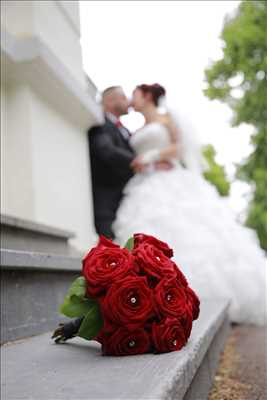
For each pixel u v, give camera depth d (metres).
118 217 5.37
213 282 4.68
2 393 1.27
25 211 3.80
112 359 1.55
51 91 4.14
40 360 1.73
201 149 5.73
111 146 5.46
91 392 1.14
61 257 2.89
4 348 2.12
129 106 5.98
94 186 5.60
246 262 4.76
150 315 1.56
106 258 1.61
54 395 1.17
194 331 1.90
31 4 4.02
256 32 8.84
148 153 5.53
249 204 10.48
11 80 3.86
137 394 1.04
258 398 1.71
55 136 4.42
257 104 9.33
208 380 1.91
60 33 4.77
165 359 1.41
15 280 2.43
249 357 2.61
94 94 6.38
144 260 1.59
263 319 4.67
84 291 1.64
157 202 5.19
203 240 4.86
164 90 5.96
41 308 2.69
